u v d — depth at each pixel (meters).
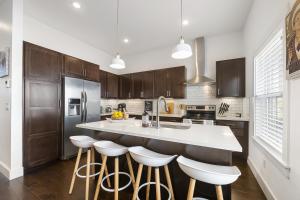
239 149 1.14
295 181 1.27
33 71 2.50
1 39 2.47
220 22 3.16
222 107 3.69
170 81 4.15
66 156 2.92
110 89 4.64
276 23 1.66
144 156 1.31
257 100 2.49
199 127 2.01
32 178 2.27
